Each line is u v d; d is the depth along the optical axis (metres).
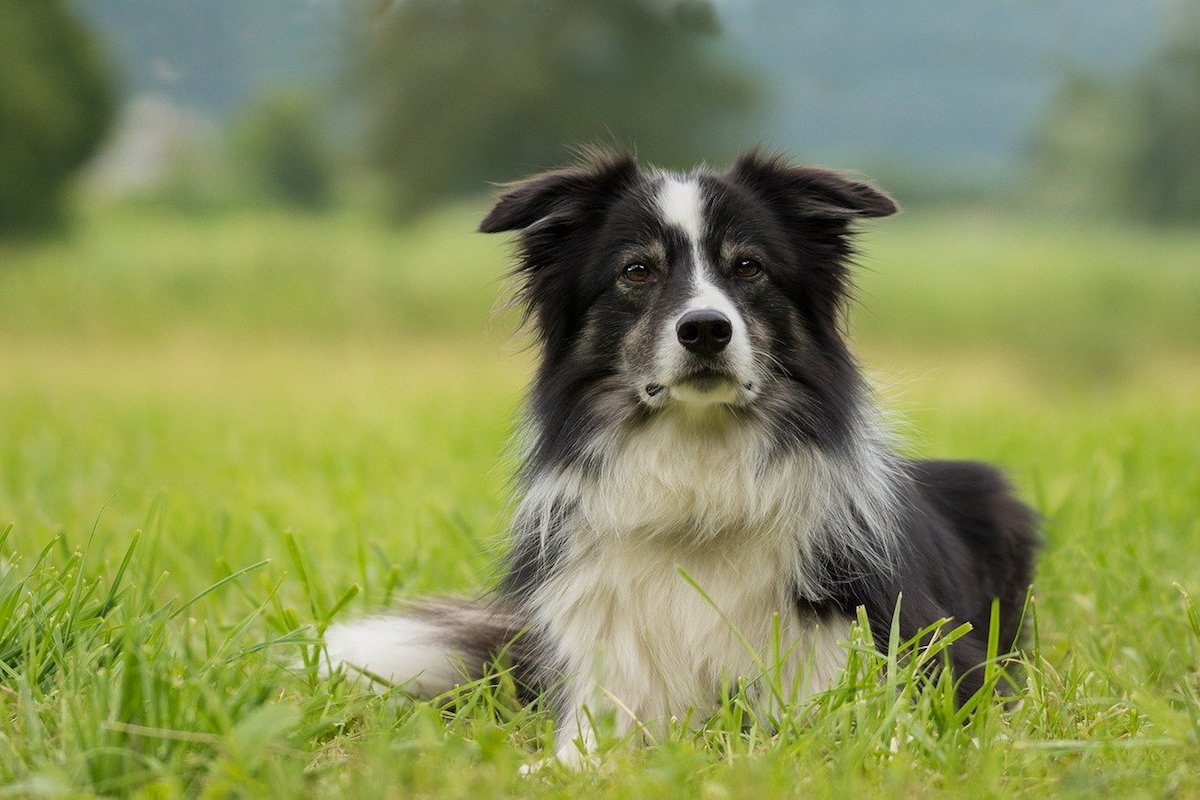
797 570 4.94
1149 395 16.62
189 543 7.12
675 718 4.74
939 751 4.00
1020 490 7.49
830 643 4.86
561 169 5.66
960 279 38.12
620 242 5.28
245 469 9.87
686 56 45.66
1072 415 13.44
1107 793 3.85
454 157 45.41
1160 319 32.34
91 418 13.62
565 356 5.41
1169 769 3.98
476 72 44.94
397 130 45.91
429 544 7.31
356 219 52.75
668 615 4.97
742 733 4.57
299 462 10.41
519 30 45.72
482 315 37.16
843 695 4.32
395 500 8.53
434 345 30.08
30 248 46.59
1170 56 50.81
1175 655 5.43
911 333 32.69
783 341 5.23
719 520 5.03
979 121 91.62
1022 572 6.18
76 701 4.04
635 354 5.12
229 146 66.75
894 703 4.21
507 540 5.79
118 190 60.91
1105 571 6.23
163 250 45.12
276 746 3.95
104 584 5.73
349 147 53.84
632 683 4.93
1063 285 36.44
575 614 5.04
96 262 42.72
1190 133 50.31
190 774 3.78
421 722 4.11
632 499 5.07
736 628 4.63
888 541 5.06
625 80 44.84
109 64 52.84
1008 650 5.84
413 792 3.78
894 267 40.03
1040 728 4.43
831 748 4.11
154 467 10.16
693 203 5.26
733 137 46.09
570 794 3.77
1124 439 10.22
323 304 37.53
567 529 5.17
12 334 31.39
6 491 8.96
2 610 4.73
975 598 5.80
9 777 3.87
